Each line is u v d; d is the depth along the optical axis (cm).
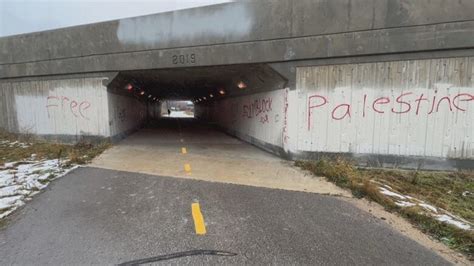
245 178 630
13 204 464
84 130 1041
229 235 368
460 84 667
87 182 588
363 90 725
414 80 691
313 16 733
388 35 688
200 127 2059
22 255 317
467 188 583
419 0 662
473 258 324
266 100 961
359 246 346
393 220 423
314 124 767
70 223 398
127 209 449
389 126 717
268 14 768
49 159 794
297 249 336
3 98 1123
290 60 764
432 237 372
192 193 527
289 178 634
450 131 684
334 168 664
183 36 859
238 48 805
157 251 328
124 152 922
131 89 1340
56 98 1054
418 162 705
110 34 941
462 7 642
